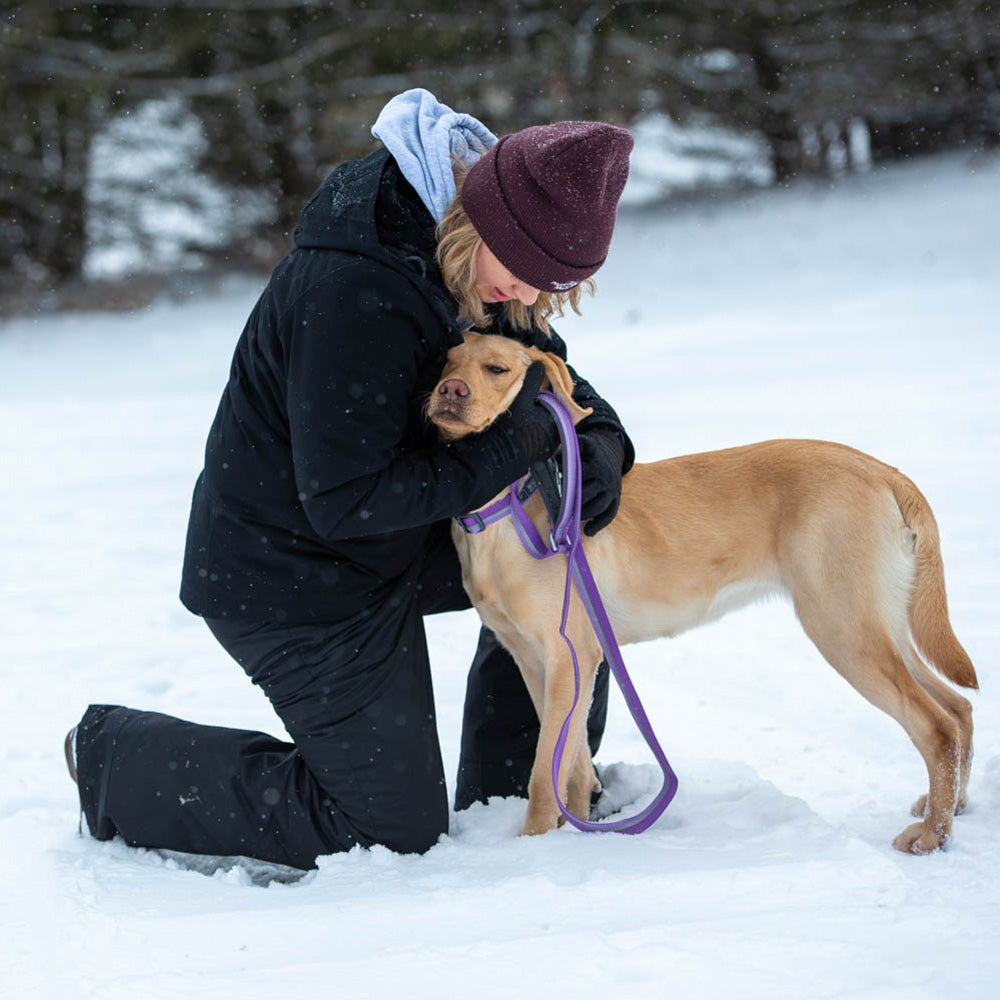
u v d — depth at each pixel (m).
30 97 21.45
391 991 2.15
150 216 23.64
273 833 3.00
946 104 23.73
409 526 2.81
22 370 14.72
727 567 3.29
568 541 3.00
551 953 2.22
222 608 2.93
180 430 9.56
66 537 6.57
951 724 2.87
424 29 21.72
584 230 2.72
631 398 8.99
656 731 3.74
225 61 22.48
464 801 3.42
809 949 2.18
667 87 23.66
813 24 23.44
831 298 13.12
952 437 6.66
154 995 2.18
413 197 2.83
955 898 2.39
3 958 2.39
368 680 2.90
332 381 2.69
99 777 3.09
